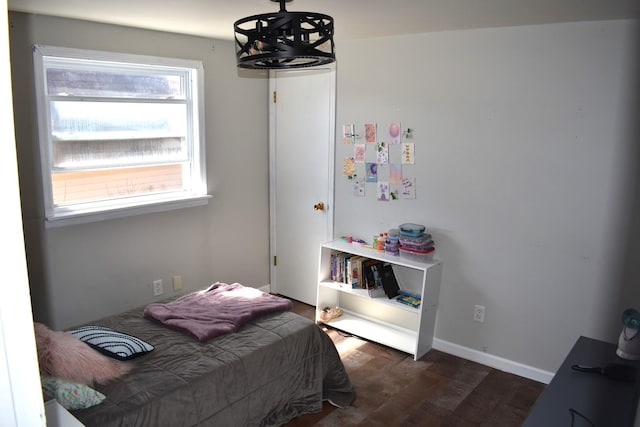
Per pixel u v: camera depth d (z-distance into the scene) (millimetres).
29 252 3025
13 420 520
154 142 3662
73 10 2715
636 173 2725
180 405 2145
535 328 3203
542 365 3211
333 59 2004
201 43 3766
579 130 2873
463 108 3287
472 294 3434
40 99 2932
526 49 2988
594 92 2797
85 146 3283
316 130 4117
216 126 3990
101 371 2092
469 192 3348
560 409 1732
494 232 3277
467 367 3410
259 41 1840
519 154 3104
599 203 2861
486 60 3146
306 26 2664
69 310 3268
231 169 4180
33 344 517
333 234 4188
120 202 3500
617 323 2896
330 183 4102
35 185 2990
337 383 2963
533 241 3127
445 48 3305
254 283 4586
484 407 2941
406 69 3512
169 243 3799
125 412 1979
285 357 2641
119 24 3201
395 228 3777
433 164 3486
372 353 3605
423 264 3432
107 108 3363
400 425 2766
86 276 3322
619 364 1944
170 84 3711
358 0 2336
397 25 3041
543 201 3055
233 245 4312
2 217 472
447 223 3482
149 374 2240
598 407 1740
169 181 3814
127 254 3535
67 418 1018
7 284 488
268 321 2832
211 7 2580
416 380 3236
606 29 2713
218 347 2516
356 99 3824
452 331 3576
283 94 4285
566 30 2838
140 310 2979
